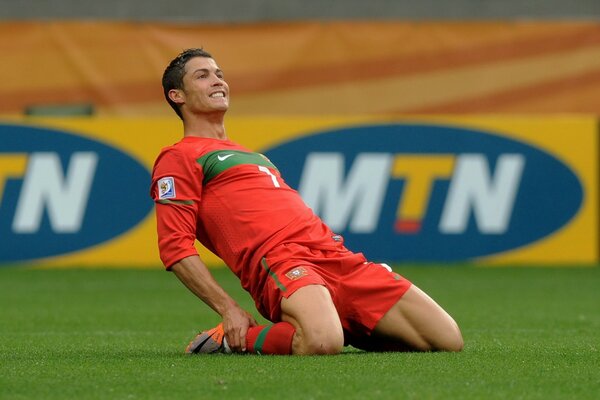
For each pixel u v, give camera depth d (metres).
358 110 60.69
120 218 52.62
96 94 59.62
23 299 40.25
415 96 60.78
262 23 60.31
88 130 52.38
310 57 60.41
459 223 53.19
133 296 41.53
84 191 52.44
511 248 53.44
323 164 52.59
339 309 21.33
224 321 20.95
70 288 44.44
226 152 21.84
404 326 21.31
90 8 61.97
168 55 59.81
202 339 21.58
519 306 37.75
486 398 16.45
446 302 39.16
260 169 21.91
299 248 21.05
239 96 60.25
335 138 52.62
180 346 25.16
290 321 20.64
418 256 52.97
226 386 17.41
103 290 43.72
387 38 60.56
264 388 17.20
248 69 60.25
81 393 16.97
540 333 28.52
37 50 59.34
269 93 60.41
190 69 22.09
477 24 60.62
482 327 30.52
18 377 18.58
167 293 42.66
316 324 20.25
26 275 49.44
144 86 59.78
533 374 18.80
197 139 22.00
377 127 52.72
